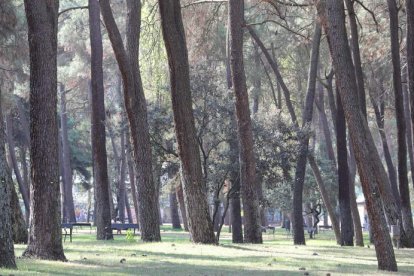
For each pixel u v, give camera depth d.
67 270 14.98
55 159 18.03
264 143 33.47
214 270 16.62
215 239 26.14
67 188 67.06
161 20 25.23
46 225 17.83
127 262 18.16
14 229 24.97
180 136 25.59
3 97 35.59
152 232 28.08
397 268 19.14
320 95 49.84
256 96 48.31
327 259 22.25
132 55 28.09
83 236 40.88
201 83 32.56
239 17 28.83
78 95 69.31
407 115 40.72
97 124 32.81
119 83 55.88
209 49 40.97
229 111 32.50
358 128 18.36
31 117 18.02
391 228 31.86
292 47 43.59
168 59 25.42
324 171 52.66
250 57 47.28
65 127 67.31
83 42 52.94
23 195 58.84
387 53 36.91
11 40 33.62
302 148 34.31
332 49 18.48
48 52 18.03
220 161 33.38
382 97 41.56
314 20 35.28
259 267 18.08
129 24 28.25
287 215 64.12
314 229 52.16
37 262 16.47
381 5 35.72
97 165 32.91
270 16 39.59
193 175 25.69
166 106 35.12
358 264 20.56
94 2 32.38
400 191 32.25
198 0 34.72
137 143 28.03
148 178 28.09
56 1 18.50
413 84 26.61
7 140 61.31
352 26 29.75
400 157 32.31
